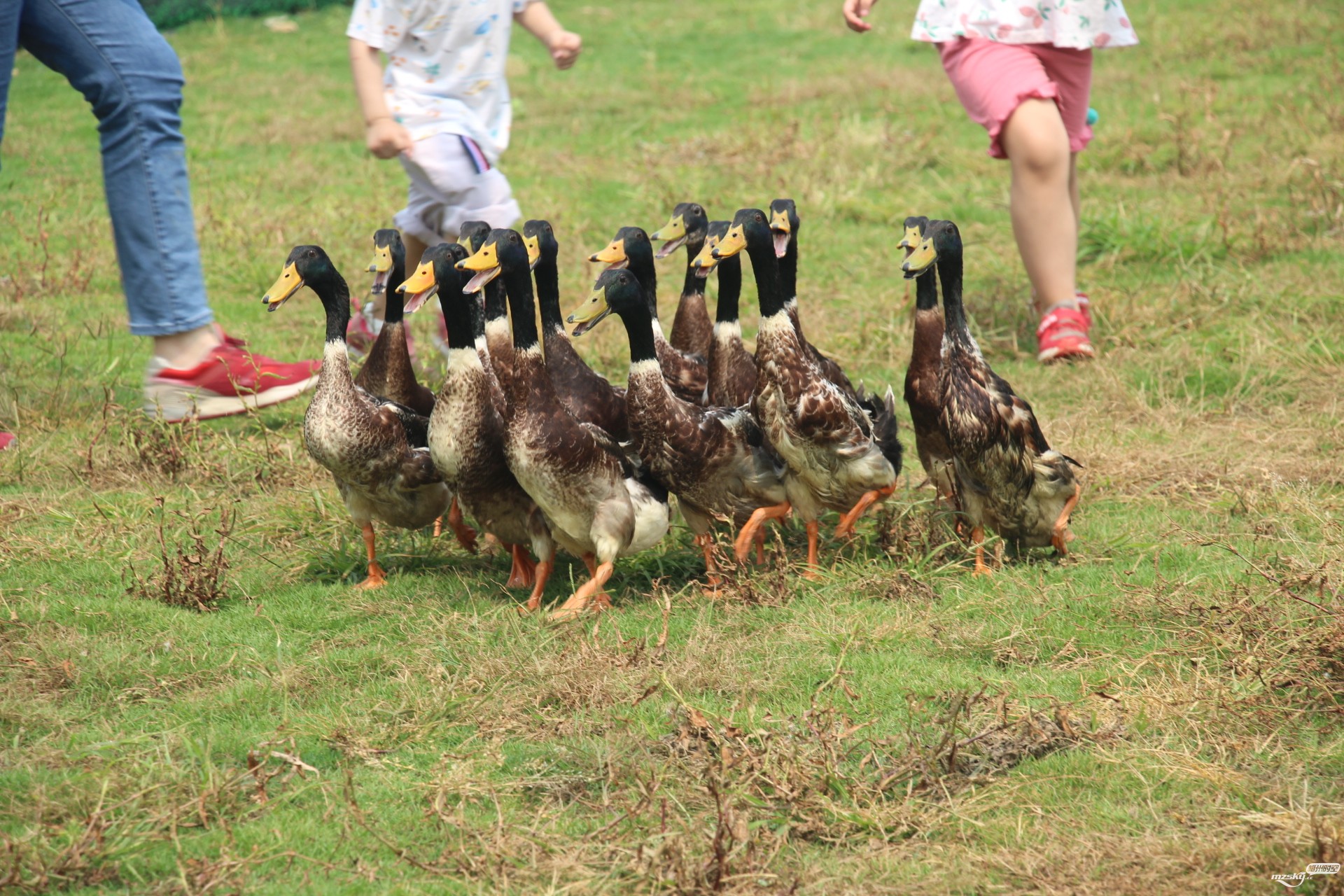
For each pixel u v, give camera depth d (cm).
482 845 454
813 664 586
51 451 871
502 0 967
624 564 720
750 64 2333
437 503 718
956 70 1043
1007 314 1134
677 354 806
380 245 752
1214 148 1541
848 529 707
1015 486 679
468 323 647
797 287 1243
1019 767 500
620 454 679
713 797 470
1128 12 2423
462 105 972
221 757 523
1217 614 600
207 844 461
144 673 593
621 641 597
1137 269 1239
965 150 1658
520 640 606
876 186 1566
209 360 891
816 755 495
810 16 2725
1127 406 925
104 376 1018
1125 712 530
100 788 489
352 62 951
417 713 549
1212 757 500
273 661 607
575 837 463
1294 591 607
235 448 882
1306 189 1362
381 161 1791
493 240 630
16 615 647
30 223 1477
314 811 484
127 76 840
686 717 529
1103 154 1584
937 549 686
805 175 1590
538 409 633
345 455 681
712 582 670
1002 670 584
